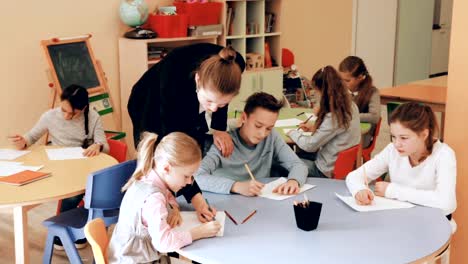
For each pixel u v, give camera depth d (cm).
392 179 252
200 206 219
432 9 932
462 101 260
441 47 980
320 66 753
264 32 618
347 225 206
